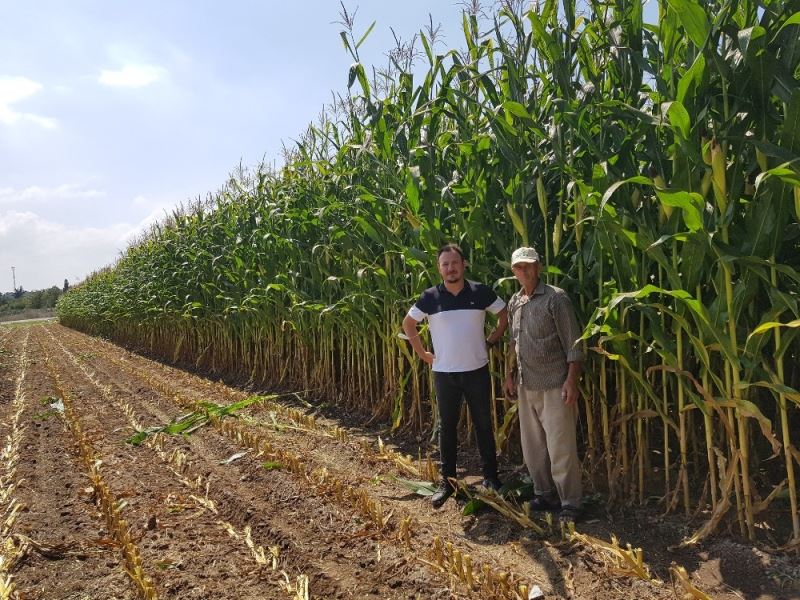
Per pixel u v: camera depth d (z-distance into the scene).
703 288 3.36
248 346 10.84
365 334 6.68
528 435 3.70
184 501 4.19
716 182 2.81
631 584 2.72
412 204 4.58
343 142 6.41
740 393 3.05
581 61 3.78
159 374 12.48
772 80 2.75
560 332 3.46
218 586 2.91
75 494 4.36
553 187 4.18
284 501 4.06
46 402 8.72
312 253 7.27
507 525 3.49
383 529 3.46
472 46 4.39
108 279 23.73
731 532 3.13
